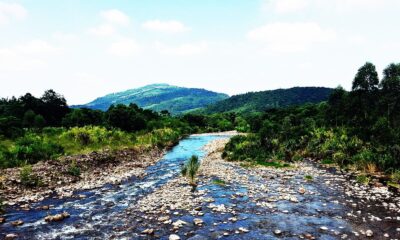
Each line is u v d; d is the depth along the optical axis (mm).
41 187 18922
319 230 11906
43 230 12086
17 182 18812
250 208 14844
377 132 31578
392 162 23391
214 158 34062
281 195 17109
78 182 20828
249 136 40094
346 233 11539
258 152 32500
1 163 23438
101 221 13148
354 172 24109
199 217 13570
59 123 73750
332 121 47250
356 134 32969
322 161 29344
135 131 60406
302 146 35094
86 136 39594
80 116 66375
